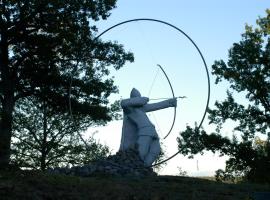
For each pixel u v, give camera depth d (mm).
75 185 19438
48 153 43031
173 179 24094
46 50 36594
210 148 43469
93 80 37938
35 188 17984
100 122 42719
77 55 37375
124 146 28062
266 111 43938
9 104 37000
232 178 44125
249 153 43000
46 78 36938
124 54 38656
